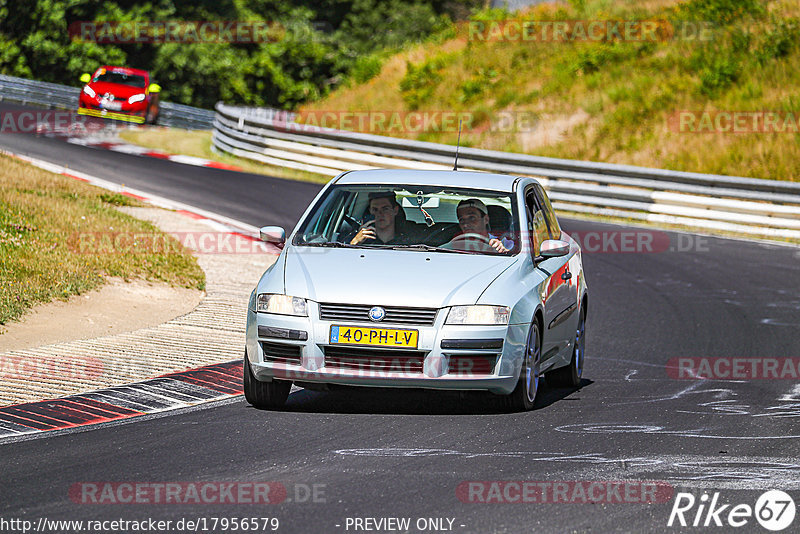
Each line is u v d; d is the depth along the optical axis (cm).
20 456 2347
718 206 7781
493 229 3033
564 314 3161
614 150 9981
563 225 7712
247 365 2806
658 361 3753
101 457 2339
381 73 13350
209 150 11112
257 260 5562
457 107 11606
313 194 8275
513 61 12369
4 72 16588
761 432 2656
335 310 2678
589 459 2352
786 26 11394
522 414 2828
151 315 4197
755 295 5228
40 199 6050
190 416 2750
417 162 9375
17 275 4312
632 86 11006
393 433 2575
